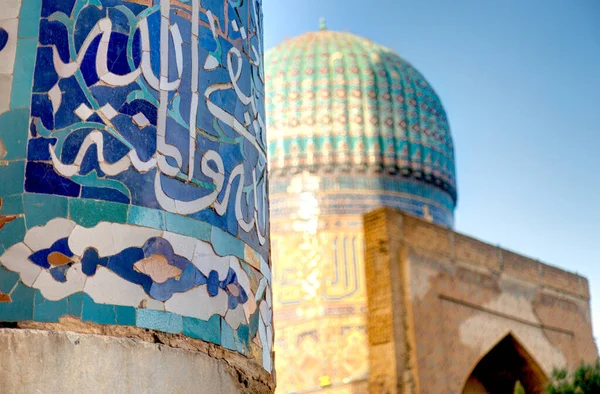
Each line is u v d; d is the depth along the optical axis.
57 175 3.00
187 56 3.45
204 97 3.47
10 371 2.73
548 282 14.71
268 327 3.62
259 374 3.43
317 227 15.90
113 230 3.01
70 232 2.95
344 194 16.14
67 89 3.11
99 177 3.05
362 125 16.58
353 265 15.62
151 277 3.04
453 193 17.34
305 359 15.05
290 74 16.94
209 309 3.19
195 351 3.10
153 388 2.93
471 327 13.16
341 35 18.00
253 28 4.02
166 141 3.24
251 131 3.74
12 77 3.10
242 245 3.46
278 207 16.16
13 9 3.18
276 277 15.72
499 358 14.12
